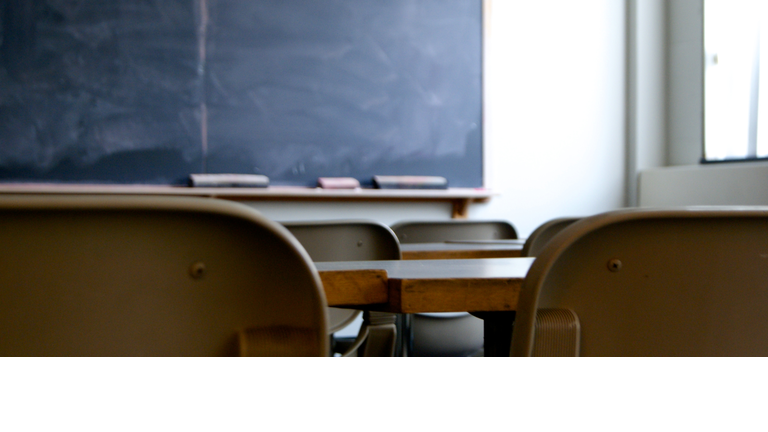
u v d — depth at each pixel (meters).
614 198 4.50
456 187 3.97
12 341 0.47
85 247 0.48
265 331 0.53
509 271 0.84
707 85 4.26
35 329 0.47
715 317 0.63
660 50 4.57
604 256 0.60
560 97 4.35
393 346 1.50
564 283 0.60
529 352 0.59
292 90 3.62
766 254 0.63
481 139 4.04
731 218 0.62
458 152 3.97
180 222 0.50
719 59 4.20
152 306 0.50
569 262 0.60
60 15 3.18
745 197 3.73
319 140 3.66
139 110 3.31
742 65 4.06
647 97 4.54
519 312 0.60
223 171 3.46
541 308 0.61
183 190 3.25
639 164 4.51
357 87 3.76
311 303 0.54
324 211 3.71
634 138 4.51
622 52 4.54
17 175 3.10
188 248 0.50
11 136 3.09
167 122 3.36
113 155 3.26
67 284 0.48
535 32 4.29
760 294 0.64
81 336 0.49
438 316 2.44
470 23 4.02
